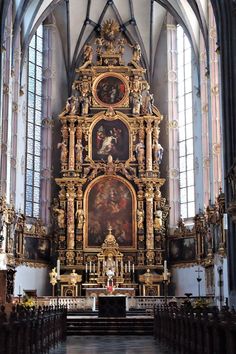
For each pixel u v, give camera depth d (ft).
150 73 137.28
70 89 136.05
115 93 131.03
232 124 85.05
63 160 127.03
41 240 122.01
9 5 95.61
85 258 122.83
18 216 113.70
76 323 82.64
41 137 128.77
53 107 131.64
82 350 57.21
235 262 80.12
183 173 128.16
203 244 114.42
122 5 134.51
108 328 81.97
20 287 113.19
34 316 47.88
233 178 68.39
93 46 138.21
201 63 119.65
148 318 83.46
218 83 107.14
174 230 125.90
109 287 109.91
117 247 122.11
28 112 126.00
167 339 62.64
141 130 128.36
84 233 124.26
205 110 116.47
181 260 122.62
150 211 124.57
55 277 110.22
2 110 104.17
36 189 126.31
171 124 130.62
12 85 111.55
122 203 126.00
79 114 129.49
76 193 125.49
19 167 118.42
